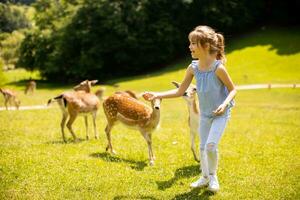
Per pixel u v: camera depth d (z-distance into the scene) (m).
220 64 7.73
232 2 63.94
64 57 64.00
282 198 8.11
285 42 56.38
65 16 67.00
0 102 33.31
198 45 7.70
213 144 7.63
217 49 7.76
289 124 18.31
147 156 11.45
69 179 9.07
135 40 61.78
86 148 12.24
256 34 62.28
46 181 8.93
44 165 10.12
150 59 63.78
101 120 18.41
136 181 9.05
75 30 63.28
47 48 65.56
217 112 7.38
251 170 10.01
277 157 11.34
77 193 8.24
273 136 14.77
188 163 10.70
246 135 14.99
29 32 66.44
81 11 63.16
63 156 11.06
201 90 7.88
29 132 15.02
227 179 9.27
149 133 10.93
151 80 52.91
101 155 11.37
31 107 28.94
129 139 13.70
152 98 8.22
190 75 8.17
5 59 63.69
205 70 7.85
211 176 8.07
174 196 8.13
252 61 52.50
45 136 14.27
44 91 51.44
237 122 19.05
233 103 7.92
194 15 65.88
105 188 8.56
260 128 16.91
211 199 7.99
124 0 63.22
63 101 13.45
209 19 65.56
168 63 64.62
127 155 11.49
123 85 51.41
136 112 10.98
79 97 13.52
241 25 64.75
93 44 62.81
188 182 9.05
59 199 7.92
